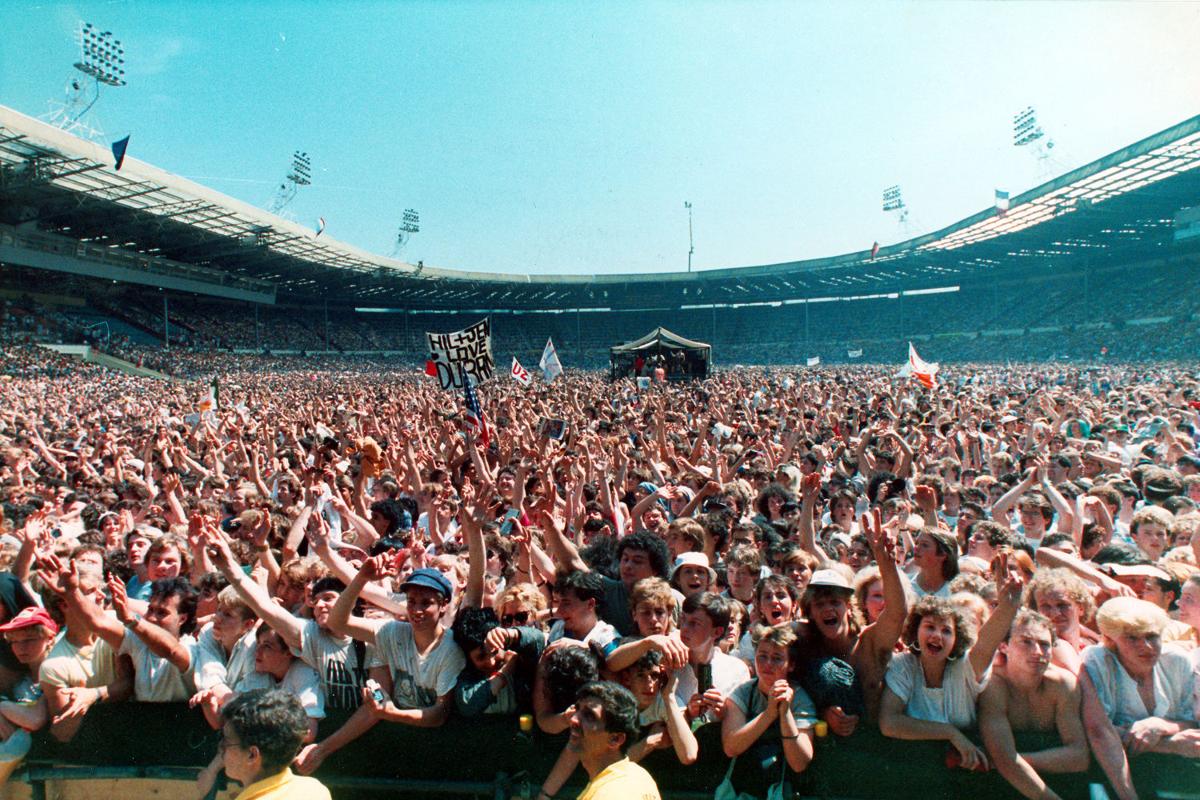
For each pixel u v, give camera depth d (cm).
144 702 471
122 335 6388
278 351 8169
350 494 1020
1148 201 5494
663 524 806
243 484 986
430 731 449
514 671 460
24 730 477
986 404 2241
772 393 2912
